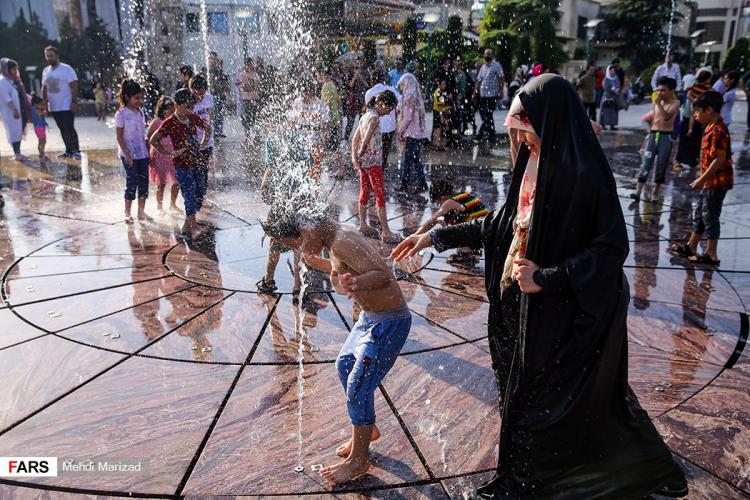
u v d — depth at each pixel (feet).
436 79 44.78
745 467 9.29
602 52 120.98
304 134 21.63
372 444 9.93
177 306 15.20
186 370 12.17
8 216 23.67
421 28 64.69
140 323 14.24
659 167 28.86
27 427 10.28
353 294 9.08
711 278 17.35
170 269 17.83
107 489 8.84
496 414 10.75
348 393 8.95
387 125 30.68
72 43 81.00
